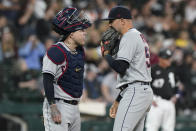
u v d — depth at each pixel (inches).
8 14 1743.4
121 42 739.4
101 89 1567.4
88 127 1427.2
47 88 684.1
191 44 1937.7
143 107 741.9
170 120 1240.2
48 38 1605.6
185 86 1688.0
